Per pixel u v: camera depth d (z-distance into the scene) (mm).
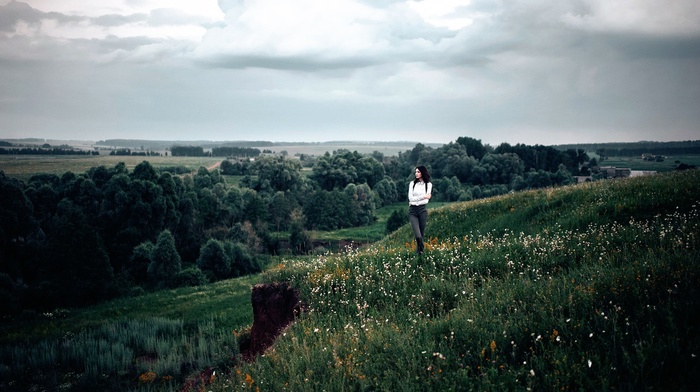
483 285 8531
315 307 9484
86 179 77000
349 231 101062
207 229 85812
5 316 37250
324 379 5488
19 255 59938
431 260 10664
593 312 5887
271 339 10758
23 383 17641
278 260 72625
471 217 19953
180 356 18688
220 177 124625
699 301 5430
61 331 27969
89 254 47938
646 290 6086
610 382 4379
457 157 147750
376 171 150250
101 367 18500
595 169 152500
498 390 4605
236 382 6762
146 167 78938
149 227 73688
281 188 128625
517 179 127500
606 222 13414
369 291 9688
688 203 13109
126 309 35531
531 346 5496
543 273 9023
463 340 5988
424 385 4945
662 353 4637
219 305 32125
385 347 6184
